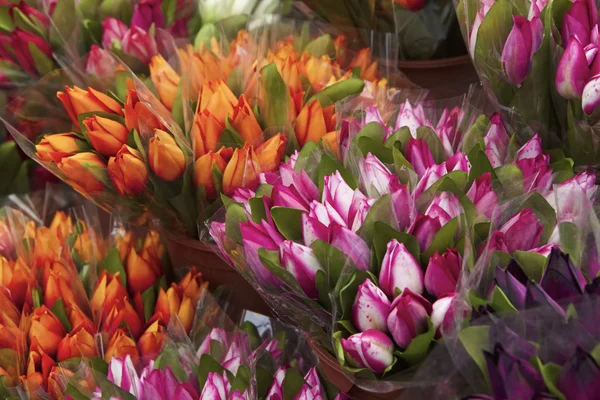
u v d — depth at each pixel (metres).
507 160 1.48
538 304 1.23
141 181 1.60
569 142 1.50
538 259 1.29
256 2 1.86
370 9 1.85
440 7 1.81
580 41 1.47
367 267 1.34
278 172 1.54
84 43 1.82
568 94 1.47
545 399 1.18
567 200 1.36
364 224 1.36
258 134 1.59
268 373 1.49
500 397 1.21
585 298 1.23
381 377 1.31
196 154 1.58
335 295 1.33
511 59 1.50
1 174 1.90
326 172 1.45
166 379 1.44
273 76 1.59
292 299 1.38
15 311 1.63
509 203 1.37
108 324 1.57
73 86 1.75
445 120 1.55
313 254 1.34
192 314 1.60
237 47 1.70
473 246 1.35
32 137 1.74
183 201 1.62
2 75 1.85
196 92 1.66
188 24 1.85
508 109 1.54
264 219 1.41
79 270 1.69
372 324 1.30
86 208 1.82
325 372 1.43
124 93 1.66
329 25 1.82
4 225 1.75
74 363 1.52
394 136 1.48
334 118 1.59
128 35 1.77
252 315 1.64
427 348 1.29
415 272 1.31
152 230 1.72
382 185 1.41
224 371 1.45
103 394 1.44
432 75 1.85
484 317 1.24
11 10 1.86
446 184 1.37
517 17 1.48
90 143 1.64
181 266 1.70
